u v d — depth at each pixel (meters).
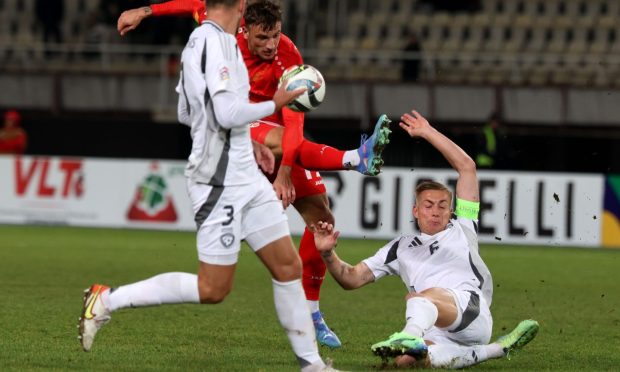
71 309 25.84
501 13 75.94
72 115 68.69
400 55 66.69
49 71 68.44
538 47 73.62
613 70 68.38
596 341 22.48
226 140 15.12
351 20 75.69
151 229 56.94
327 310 27.44
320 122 66.50
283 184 19.78
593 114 64.69
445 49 73.94
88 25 71.94
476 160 64.56
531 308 28.52
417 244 18.05
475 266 17.92
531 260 44.16
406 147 66.06
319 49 72.81
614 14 75.25
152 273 35.38
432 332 17.39
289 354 19.44
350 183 53.94
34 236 50.50
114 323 23.34
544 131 65.19
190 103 15.27
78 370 16.95
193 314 25.33
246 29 20.42
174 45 70.12
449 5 76.75
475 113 65.44
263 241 15.38
